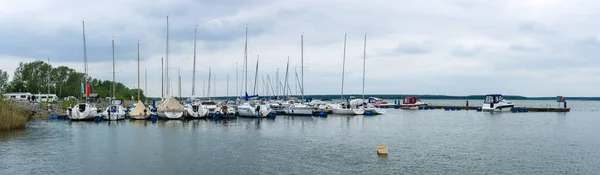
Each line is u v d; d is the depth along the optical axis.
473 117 78.50
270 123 60.50
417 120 69.50
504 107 100.31
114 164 28.69
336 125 57.91
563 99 105.00
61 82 149.12
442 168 27.84
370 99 133.88
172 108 64.50
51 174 25.78
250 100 90.88
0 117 47.34
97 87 163.75
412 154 32.91
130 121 62.00
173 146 36.44
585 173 26.67
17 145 36.47
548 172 26.91
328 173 26.31
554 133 48.41
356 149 35.19
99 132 46.84
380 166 28.38
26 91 141.38
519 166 28.64
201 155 32.16
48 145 36.53
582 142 40.22
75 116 61.22
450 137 43.88
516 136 45.19
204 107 67.19
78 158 30.67
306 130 50.44
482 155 32.62
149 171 26.78
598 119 73.00
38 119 65.44
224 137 42.75
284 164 28.95
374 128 53.59
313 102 101.06
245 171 26.89
